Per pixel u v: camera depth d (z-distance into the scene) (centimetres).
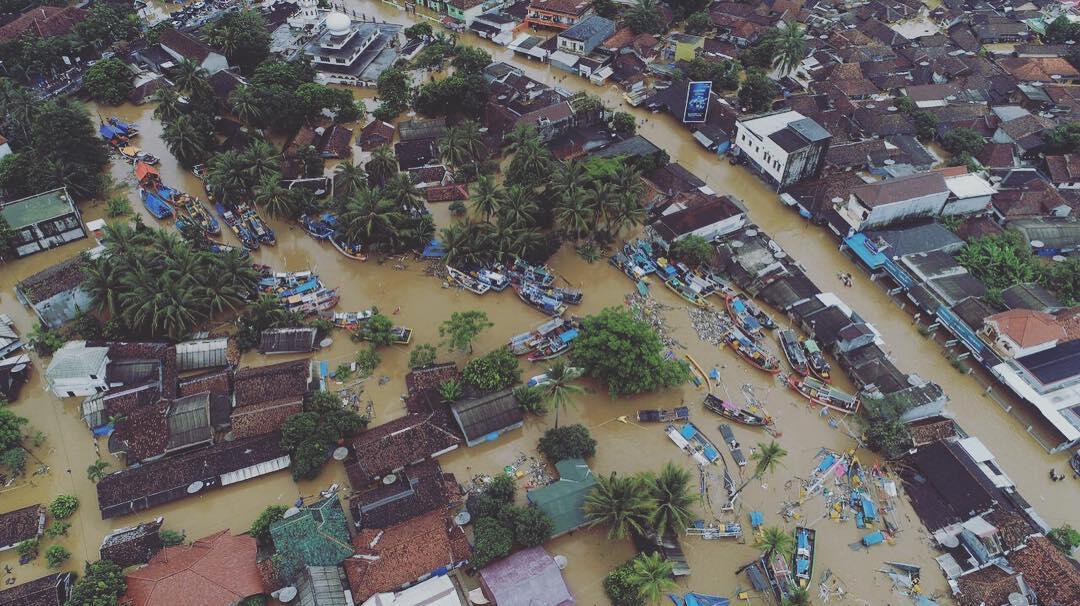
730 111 13000
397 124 13275
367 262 10369
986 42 15775
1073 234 10275
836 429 8100
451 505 7144
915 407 7881
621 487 6694
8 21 15375
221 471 7281
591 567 6781
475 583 6575
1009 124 12569
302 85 13088
